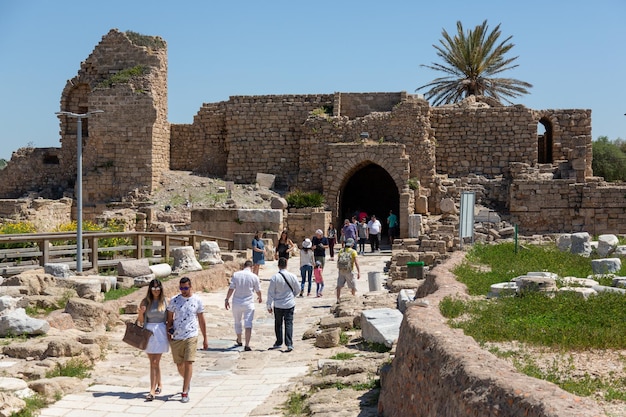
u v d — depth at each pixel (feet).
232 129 188.24
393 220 157.89
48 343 51.01
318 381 45.70
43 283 70.85
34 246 100.01
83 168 176.86
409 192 164.96
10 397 39.68
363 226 140.87
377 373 45.75
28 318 55.26
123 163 175.11
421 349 34.58
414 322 38.06
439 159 184.03
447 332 35.37
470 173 181.88
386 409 37.47
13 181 183.52
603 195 164.55
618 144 327.06
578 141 169.78
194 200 169.48
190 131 194.29
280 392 46.21
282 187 184.55
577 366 34.32
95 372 51.24
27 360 49.80
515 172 175.52
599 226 164.76
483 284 60.49
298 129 185.68
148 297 46.39
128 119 175.11
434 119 184.24
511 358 35.76
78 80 180.96
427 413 31.40
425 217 166.71
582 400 24.53
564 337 39.01
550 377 31.78
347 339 59.36
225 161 192.95
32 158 183.62
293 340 64.08
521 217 167.12
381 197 201.26
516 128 181.16
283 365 54.08
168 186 177.68
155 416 41.93
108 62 179.73
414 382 34.19
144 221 156.25
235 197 170.71
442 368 31.04
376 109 185.06
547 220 166.61
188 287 46.88
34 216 152.56
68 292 69.26
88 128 177.37
